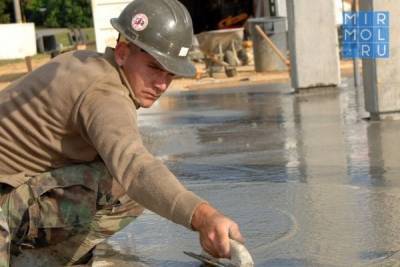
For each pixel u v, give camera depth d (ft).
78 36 124.67
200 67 81.10
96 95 12.26
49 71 12.80
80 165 13.10
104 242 16.34
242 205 19.26
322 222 17.13
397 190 20.26
